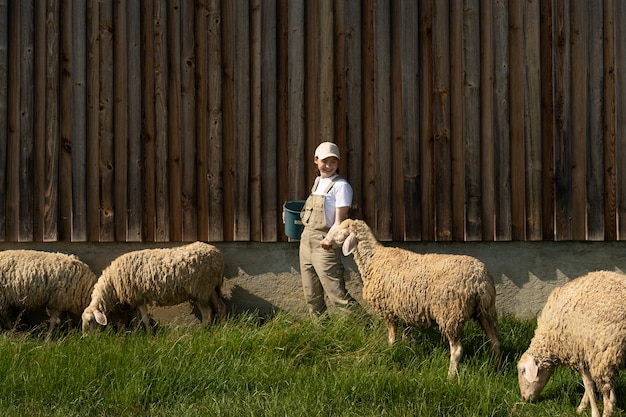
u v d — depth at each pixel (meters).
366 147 6.40
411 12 6.34
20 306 6.15
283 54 6.40
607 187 6.40
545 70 6.38
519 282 6.43
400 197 6.38
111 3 6.41
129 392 4.54
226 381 4.76
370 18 6.38
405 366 5.18
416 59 6.35
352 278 6.44
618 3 6.37
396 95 6.38
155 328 6.38
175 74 6.40
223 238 6.43
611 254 6.43
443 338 5.41
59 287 6.13
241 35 6.39
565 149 6.38
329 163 5.84
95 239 6.44
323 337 5.39
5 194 6.43
